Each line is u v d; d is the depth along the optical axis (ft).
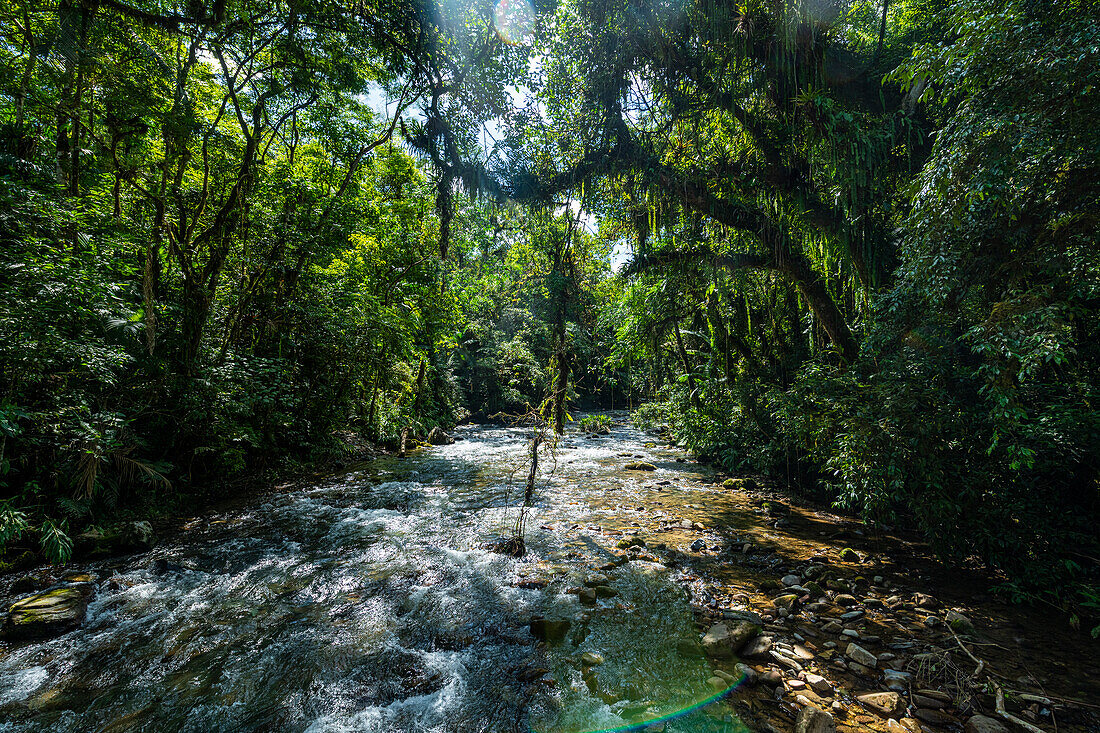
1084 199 12.03
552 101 33.14
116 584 16.65
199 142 30.30
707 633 13.09
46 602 14.49
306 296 36.68
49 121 27.73
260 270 34.91
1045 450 14.61
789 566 18.52
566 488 32.73
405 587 16.74
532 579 17.11
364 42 31.17
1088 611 13.78
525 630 13.76
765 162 27.09
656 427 61.31
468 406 91.15
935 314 15.69
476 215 43.55
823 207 25.00
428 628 13.94
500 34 30.01
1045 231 12.86
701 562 19.02
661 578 17.38
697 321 42.88
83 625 14.06
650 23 27.32
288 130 42.37
